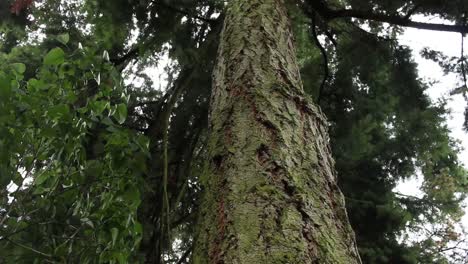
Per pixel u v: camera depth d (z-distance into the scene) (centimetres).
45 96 218
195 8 670
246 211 145
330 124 801
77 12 803
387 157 852
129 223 220
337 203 160
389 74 753
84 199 230
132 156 226
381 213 746
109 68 233
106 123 220
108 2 621
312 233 139
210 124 203
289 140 174
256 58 226
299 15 736
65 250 213
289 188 153
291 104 193
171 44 690
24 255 207
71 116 212
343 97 795
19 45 793
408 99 745
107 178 221
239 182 158
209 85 703
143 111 724
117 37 671
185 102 722
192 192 656
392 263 721
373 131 866
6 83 202
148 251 511
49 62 224
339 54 786
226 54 240
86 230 218
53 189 218
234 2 284
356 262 141
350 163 812
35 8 769
